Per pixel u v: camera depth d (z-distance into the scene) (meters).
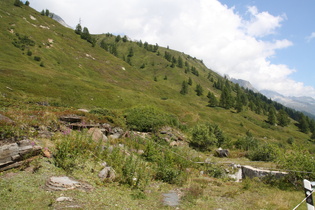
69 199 8.02
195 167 20.03
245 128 118.31
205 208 9.66
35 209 7.00
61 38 157.50
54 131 16.22
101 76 127.50
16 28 133.62
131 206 8.74
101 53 169.12
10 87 56.03
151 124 34.12
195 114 102.75
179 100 141.62
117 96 81.31
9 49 107.31
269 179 16.47
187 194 11.42
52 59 119.19
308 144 18.66
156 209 8.92
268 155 26.50
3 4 160.62
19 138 10.87
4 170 9.29
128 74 151.38
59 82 74.81
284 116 166.38
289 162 16.17
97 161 12.99
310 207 6.75
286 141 118.38
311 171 15.21
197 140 36.00
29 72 74.56
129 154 17.64
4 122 11.34
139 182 12.38
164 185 13.13
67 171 10.59
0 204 6.93
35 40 130.62
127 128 29.75
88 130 20.25
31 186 8.52
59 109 25.80
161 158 18.23
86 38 185.25
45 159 11.07
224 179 17.94
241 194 12.81
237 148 41.22
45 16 190.50
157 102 96.31
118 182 11.54
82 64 131.88
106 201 8.67
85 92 74.69
